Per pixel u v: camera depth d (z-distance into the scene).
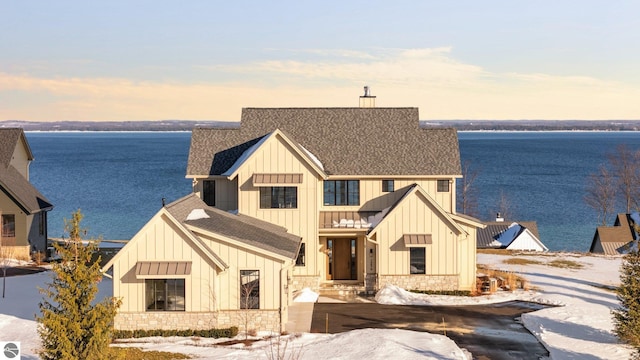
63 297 22.19
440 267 41.03
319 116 47.84
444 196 45.25
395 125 47.34
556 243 89.69
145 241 32.06
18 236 49.91
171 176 162.25
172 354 28.02
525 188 149.12
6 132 54.56
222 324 32.88
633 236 62.56
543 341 31.44
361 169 44.69
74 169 184.12
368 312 37.09
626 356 29.28
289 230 42.00
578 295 41.34
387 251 41.16
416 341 30.08
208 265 32.12
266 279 33.09
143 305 32.06
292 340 30.88
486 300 39.75
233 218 38.56
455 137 46.75
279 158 41.84
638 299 30.89
